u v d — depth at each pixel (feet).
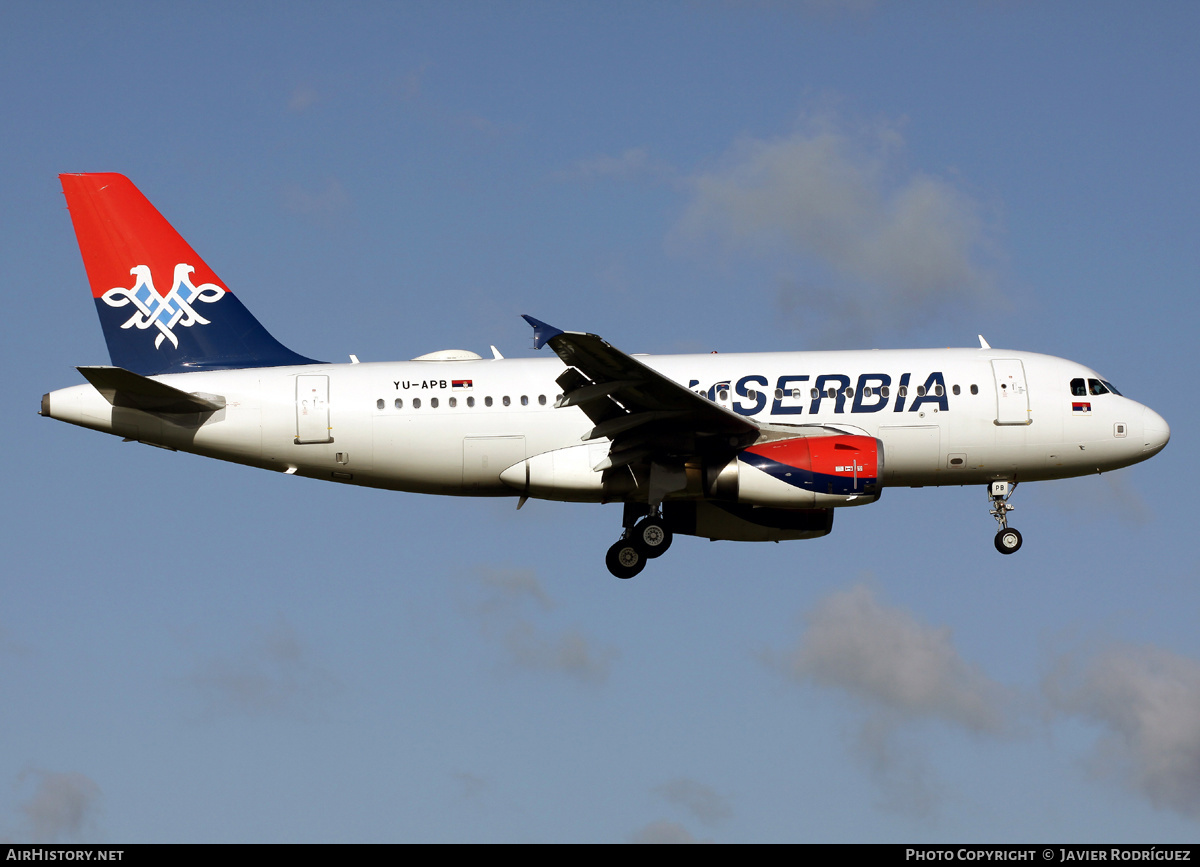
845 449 317.01
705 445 322.75
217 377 333.83
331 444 328.90
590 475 325.21
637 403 310.04
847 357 337.31
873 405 329.93
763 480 317.01
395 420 327.88
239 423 327.88
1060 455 335.47
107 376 308.60
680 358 336.90
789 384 330.34
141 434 328.90
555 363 337.72
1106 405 335.47
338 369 336.29
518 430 328.29
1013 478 339.98
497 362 339.36
